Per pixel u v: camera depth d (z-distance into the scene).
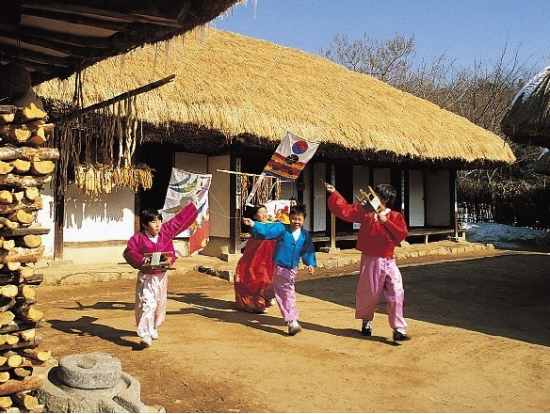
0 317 2.96
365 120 12.42
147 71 9.01
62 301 7.07
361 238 5.54
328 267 11.51
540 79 6.75
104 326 5.70
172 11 3.31
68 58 4.93
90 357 3.72
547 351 5.17
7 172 2.96
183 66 10.16
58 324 5.75
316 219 13.83
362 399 3.82
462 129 15.61
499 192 20.02
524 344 5.41
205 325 5.91
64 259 9.56
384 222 5.30
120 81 8.16
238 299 6.75
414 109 15.42
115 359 3.72
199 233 6.86
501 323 6.48
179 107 8.70
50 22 3.96
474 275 10.49
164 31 3.74
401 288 5.45
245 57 13.05
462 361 4.79
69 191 9.63
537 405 3.79
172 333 5.48
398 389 4.04
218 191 11.30
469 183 21.02
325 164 14.05
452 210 16.52
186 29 3.76
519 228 19.11
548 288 9.25
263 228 5.54
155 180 11.00
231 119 9.33
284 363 4.59
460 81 31.92
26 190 3.05
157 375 4.20
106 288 8.12
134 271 9.12
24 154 3.03
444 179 16.77
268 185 10.12
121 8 3.32
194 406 3.61
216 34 13.68
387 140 12.17
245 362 4.59
